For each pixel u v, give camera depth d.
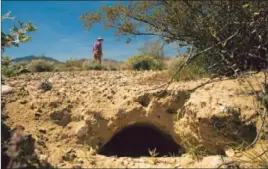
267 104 3.63
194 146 3.59
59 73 8.34
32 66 10.70
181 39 5.04
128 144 4.26
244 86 4.22
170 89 4.10
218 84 4.42
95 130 3.61
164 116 3.97
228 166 2.92
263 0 4.48
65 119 3.66
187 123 3.77
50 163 2.96
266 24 4.53
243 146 3.39
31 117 3.63
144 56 11.12
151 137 4.32
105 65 12.41
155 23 5.14
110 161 3.15
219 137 3.54
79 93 4.36
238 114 3.59
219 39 4.64
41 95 4.21
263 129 3.39
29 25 3.51
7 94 4.21
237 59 4.89
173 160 3.23
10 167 2.46
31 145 2.75
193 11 4.83
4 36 3.44
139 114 3.93
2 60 3.67
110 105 3.94
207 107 3.69
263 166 2.92
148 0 5.04
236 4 4.55
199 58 5.39
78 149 3.32
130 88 4.59
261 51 4.92
